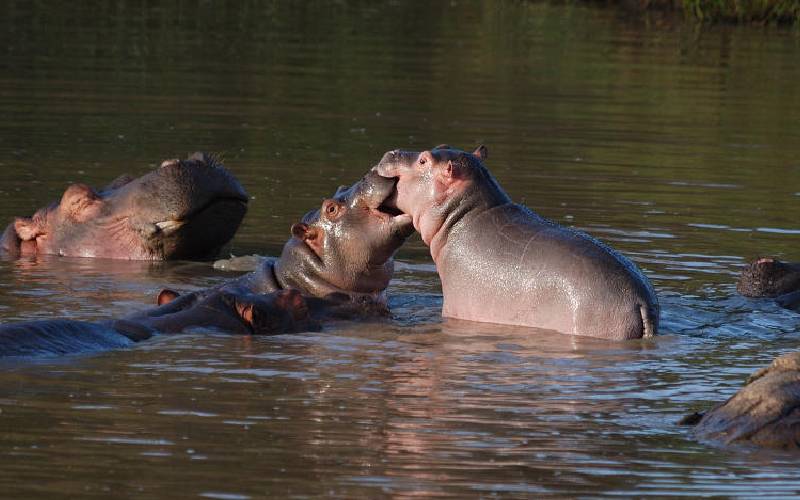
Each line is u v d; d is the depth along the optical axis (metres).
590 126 80.88
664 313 42.22
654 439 28.89
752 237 55.25
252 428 28.86
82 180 61.34
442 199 41.81
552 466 26.98
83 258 51.44
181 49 106.25
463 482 25.95
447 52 110.88
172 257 51.41
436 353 36.34
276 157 68.62
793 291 45.09
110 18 121.81
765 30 131.00
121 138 71.88
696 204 61.50
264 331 38.59
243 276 44.56
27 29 111.44
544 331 39.38
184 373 33.22
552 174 66.69
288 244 44.28
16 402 30.11
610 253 39.97
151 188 50.72
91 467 26.17
